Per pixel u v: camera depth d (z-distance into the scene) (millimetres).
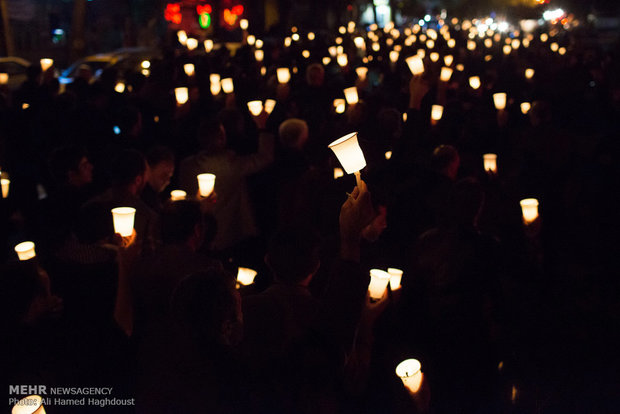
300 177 5961
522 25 39969
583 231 7969
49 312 3604
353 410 3623
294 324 3408
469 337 4297
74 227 3980
